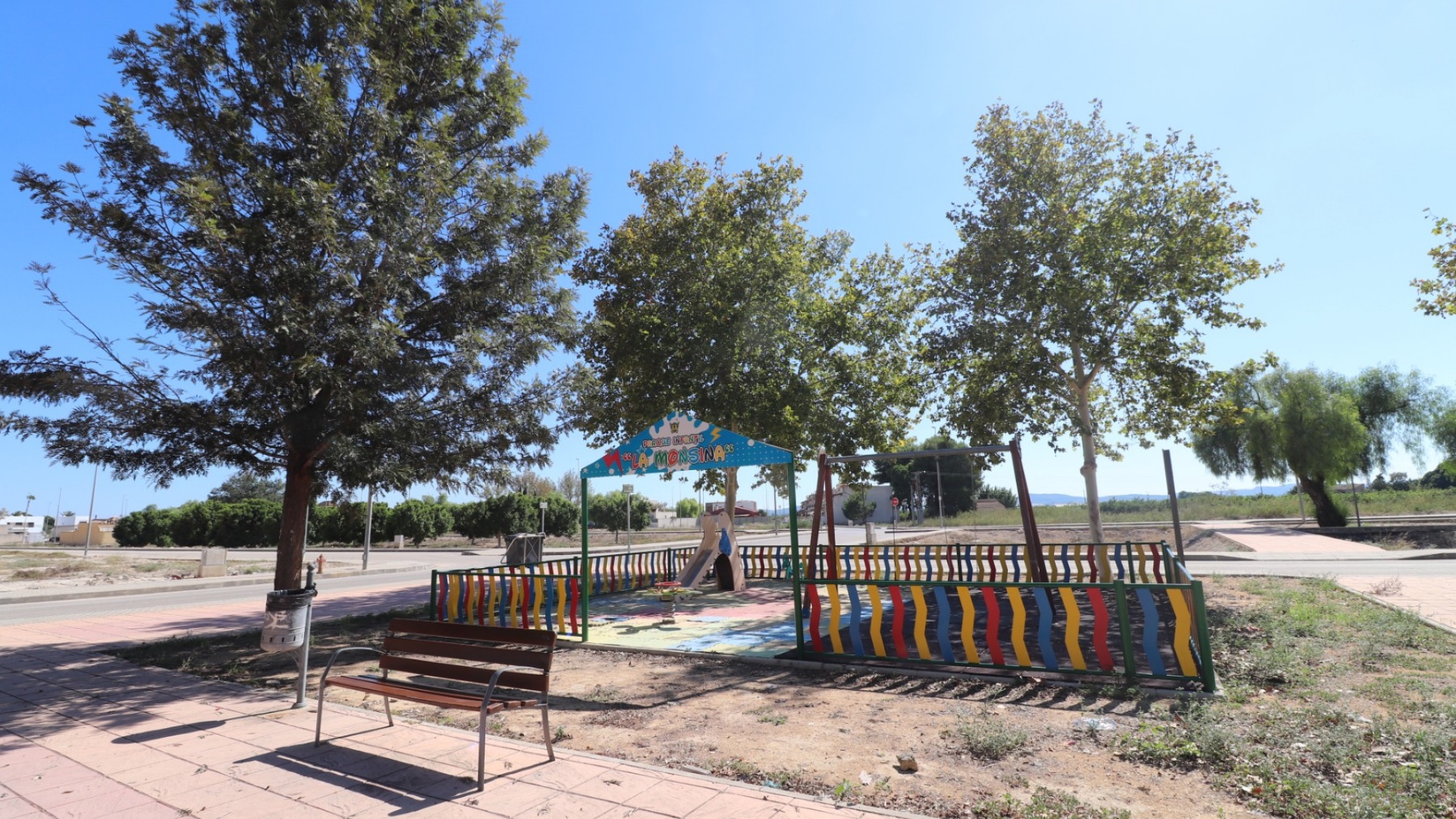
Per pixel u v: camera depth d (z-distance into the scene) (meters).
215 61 10.13
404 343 10.62
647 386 17.69
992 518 53.50
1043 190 14.10
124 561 33.50
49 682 8.21
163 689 7.71
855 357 18.94
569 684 7.60
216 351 9.24
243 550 46.47
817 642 8.33
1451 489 45.09
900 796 4.22
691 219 17.92
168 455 10.13
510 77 12.23
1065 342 13.82
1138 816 3.87
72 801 4.45
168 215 9.53
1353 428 32.22
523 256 10.91
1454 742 4.64
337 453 9.53
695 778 4.57
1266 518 45.56
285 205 9.34
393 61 11.11
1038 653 8.33
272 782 4.71
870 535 32.84
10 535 81.44
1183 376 13.77
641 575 17.67
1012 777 4.50
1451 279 12.05
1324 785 4.07
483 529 47.28
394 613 13.54
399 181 10.57
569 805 4.19
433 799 4.33
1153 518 47.72
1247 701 5.91
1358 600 11.20
